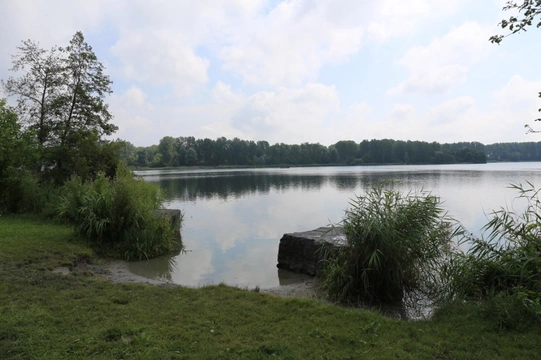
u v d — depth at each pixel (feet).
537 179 130.00
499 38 17.67
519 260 18.22
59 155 55.83
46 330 13.96
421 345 13.51
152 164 311.27
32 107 59.31
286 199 83.92
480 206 63.16
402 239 21.24
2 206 45.44
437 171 206.08
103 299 17.87
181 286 21.40
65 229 36.50
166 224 36.09
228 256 34.63
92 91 63.57
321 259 26.32
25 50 57.77
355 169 282.15
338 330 14.71
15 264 23.57
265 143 379.14
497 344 13.62
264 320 15.72
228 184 135.85
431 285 22.17
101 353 12.46
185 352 12.64
